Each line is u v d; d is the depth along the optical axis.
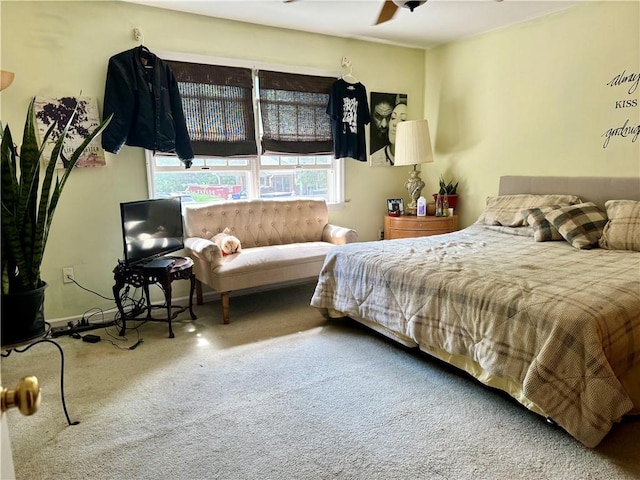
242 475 1.72
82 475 1.73
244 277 3.38
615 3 3.37
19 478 1.71
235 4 3.44
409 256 2.87
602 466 1.73
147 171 3.58
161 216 3.33
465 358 2.30
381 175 4.93
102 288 3.49
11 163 2.17
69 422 2.07
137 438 1.96
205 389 2.38
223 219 3.91
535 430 1.97
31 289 2.10
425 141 4.41
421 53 4.95
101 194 3.41
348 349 2.88
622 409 1.72
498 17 3.86
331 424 2.04
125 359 2.76
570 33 3.65
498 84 4.25
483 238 3.51
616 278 2.22
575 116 3.71
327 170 4.68
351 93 4.46
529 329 1.93
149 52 3.37
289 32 4.11
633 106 3.35
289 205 4.24
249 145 4.02
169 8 3.49
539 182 3.92
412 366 2.62
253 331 3.22
